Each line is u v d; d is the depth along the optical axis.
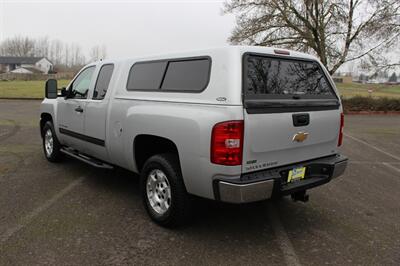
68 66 104.44
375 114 20.72
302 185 3.53
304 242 3.52
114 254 3.18
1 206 4.23
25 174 5.61
